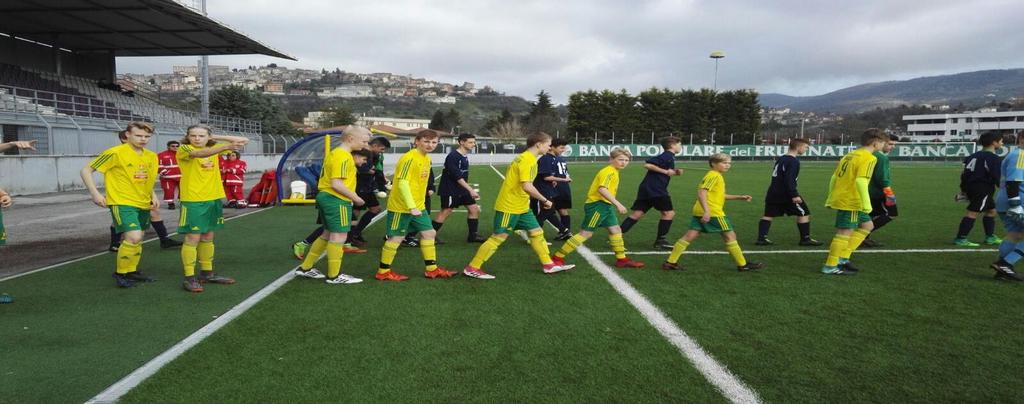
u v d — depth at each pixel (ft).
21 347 12.00
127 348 12.01
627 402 9.55
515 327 13.41
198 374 10.59
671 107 207.10
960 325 13.61
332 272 17.54
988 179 24.12
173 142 36.11
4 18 76.23
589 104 207.72
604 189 18.92
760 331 13.15
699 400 9.63
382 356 11.52
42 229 28.81
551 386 10.16
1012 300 15.85
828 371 10.87
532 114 257.14
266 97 169.27
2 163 45.50
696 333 13.00
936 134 362.94
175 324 13.61
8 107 60.70
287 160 41.45
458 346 12.12
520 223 18.65
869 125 338.95
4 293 16.24
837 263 19.11
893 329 13.30
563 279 18.38
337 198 17.19
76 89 90.43
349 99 476.13
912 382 10.38
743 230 30.01
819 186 65.62
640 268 20.11
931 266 20.51
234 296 16.16
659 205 24.38
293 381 10.30
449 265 20.83
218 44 89.97
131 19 75.46
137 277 17.49
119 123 73.92
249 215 34.65
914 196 49.98
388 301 15.62
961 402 9.61
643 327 13.42
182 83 507.71
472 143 25.40
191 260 16.78
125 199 16.66
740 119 206.80
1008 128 337.11
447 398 9.66
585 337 12.71
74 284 17.31
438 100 519.60
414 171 17.81
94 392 9.91
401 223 17.88
